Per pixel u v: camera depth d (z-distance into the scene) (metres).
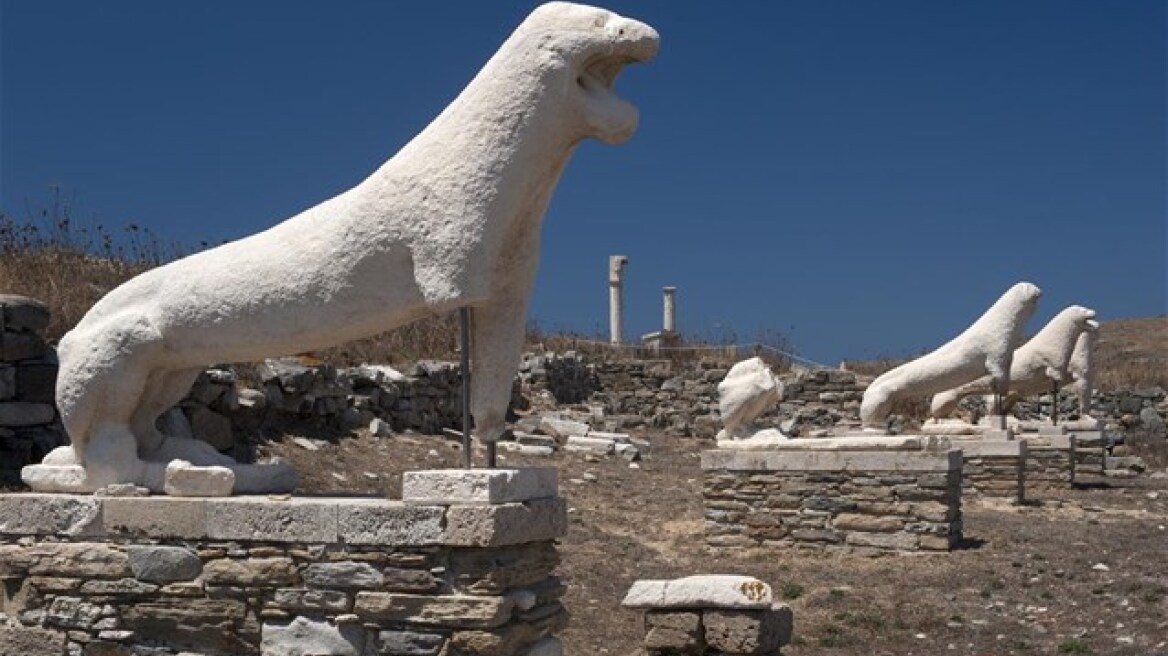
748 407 14.06
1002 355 19.22
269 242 6.17
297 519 5.72
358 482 13.37
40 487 6.53
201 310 6.20
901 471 13.04
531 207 5.92
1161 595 10.91
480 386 5.96
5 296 10.09
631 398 25.44
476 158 5.70
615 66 5.86
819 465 13.32
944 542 12.92
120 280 14.85
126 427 6.50
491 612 5.38
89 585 6.11
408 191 5.80
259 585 5.79
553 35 5.67
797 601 10.77
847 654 8.91
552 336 28.59
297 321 6.03
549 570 6.07
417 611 5.48
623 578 11.30
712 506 13.63
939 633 9.59
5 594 6.30
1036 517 16.39
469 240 5.66
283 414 14.07
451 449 16.47
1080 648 9.02
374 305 5.90
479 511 5.38
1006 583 11.48
